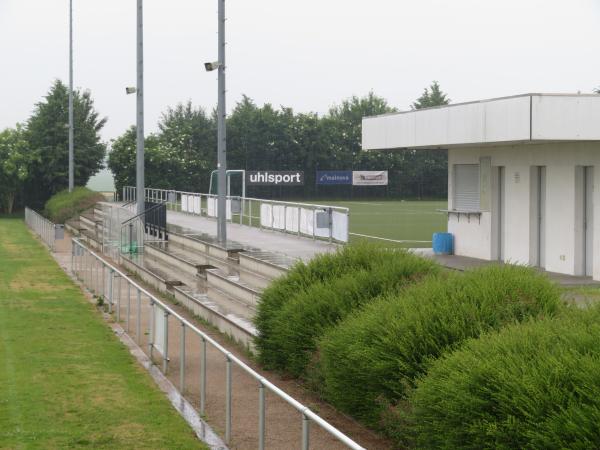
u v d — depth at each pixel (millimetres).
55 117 78500
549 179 23859
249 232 36219
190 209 52031
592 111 21031
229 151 88188
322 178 83625
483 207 27094
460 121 24156
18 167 76125
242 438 10711
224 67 29250
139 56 38188
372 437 10789
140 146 38469
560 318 9031
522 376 7602
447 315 10195
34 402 13141
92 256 26656
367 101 104375
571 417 6973
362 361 10562
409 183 84312
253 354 16062
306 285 14664
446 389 8258
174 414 12328
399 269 13461
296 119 88125
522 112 21266
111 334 19281
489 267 11492
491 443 7609
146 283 28375
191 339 14250
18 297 25859
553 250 23766
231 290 22000
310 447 9445
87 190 63375
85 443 10992
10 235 53500
